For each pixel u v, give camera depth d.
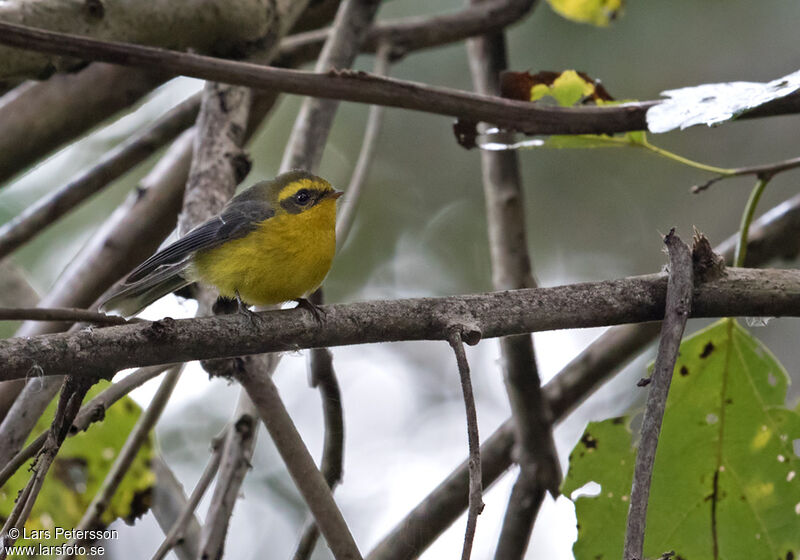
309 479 7.56
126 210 11.59
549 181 18.36
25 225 10.80
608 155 18.33
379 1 11.31
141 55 7.52
